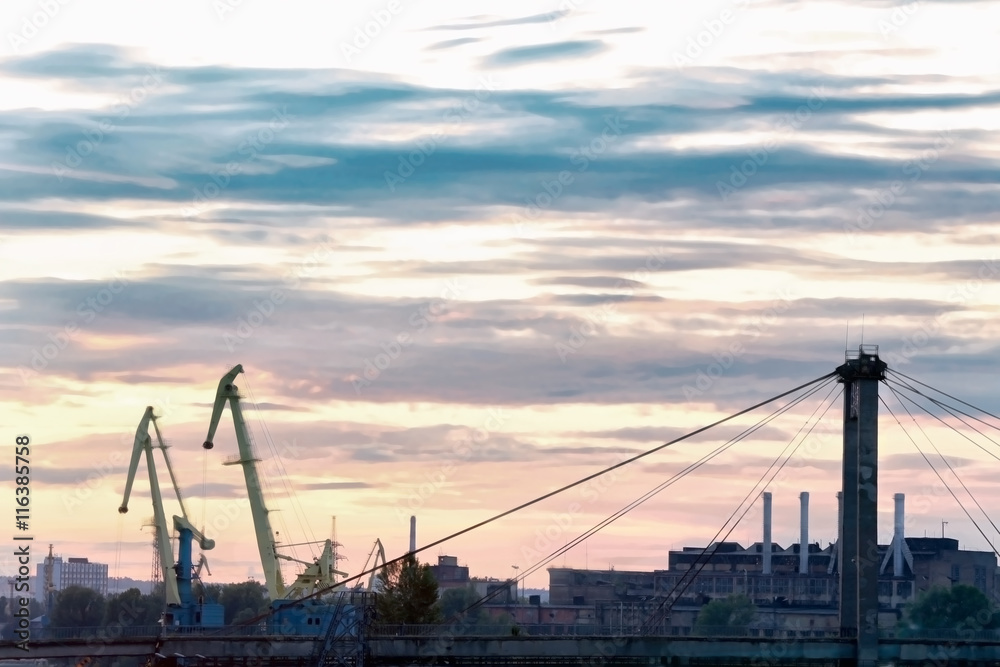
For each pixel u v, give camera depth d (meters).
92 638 131.12
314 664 132.00
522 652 130.62
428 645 131.50
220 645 132.50
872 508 134.50
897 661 132.25
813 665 133.88
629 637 130.75
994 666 132.00
